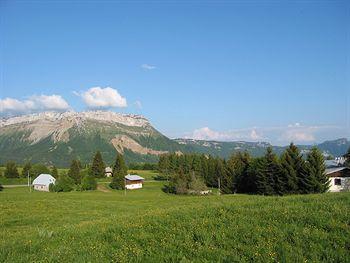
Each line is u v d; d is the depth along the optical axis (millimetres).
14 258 15367
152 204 50250
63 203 49156
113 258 14695
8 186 145000
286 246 14117
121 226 20266
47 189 128750
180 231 17500
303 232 15273
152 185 149000
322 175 68438
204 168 139500
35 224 31188
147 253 15086
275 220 17562
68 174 148375
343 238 14445
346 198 23250
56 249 16516
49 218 34531
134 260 14352
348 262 12531
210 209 22250
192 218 20047
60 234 20625
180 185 111188
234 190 101688
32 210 41000
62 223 31016
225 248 14891
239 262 13250
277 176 73750
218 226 17766
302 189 70438
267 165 76938
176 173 129750
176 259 14133
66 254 15594
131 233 18438
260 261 13125
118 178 136375
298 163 71125
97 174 172875
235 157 108188
